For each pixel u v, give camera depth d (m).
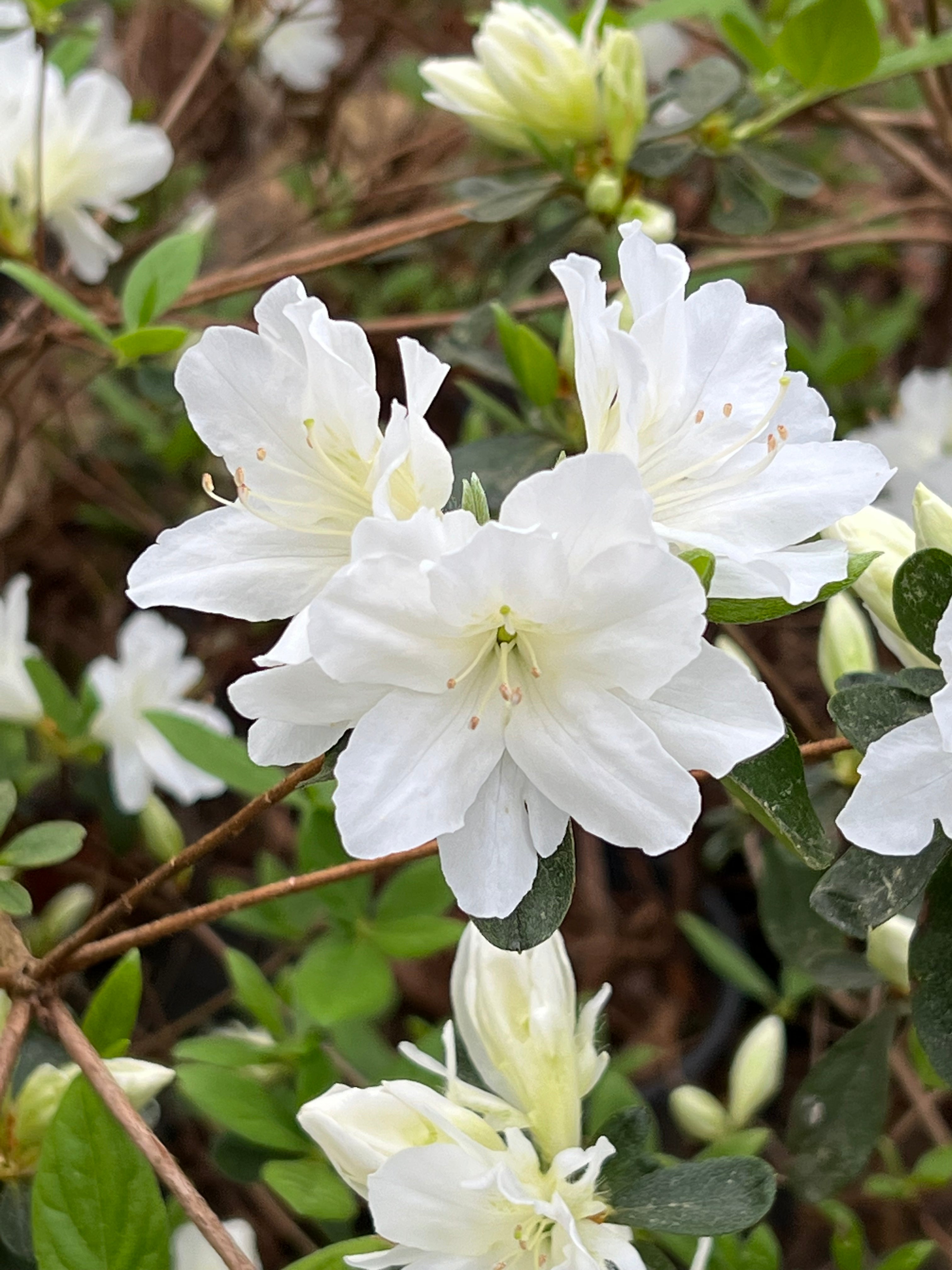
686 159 0.43
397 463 0.23
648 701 0.24
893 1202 0.47
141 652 0.47
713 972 0.64
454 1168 0.25
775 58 0.41
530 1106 0.27
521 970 0.28
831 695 0.32
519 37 0.40
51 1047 0.33
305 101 0.69
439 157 0.70
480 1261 0.26
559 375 0.39
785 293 0.77
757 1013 0.62
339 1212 0.33
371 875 0.38
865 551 0.28
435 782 0.24
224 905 0.30
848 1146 0.35
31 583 0.69
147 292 0.37
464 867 0.24
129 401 0.65
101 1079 0.27
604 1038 0.29
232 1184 0.50
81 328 0.43
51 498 0.67
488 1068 0.29
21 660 0.44
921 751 0.24
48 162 0.45
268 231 0.74
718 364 0.27
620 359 0.23
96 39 0.51
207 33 0.80
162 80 0.73
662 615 0.23
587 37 0.41
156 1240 0.26
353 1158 0.26
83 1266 0.26
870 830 0.24
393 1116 0.26
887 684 0.26
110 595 0.69
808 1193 0.35
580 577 0.23
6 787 0.33
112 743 0.47
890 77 0.43
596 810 0.24
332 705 0.24
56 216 0.48
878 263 0.71
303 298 0.24
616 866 0.70
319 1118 0.26
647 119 0.43
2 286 0.67
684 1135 0.50
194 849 0.29
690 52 0.72
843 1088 0.35
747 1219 0.26
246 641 0.66
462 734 0.24
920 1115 0.46
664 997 0.63
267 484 0.26
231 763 0.38
